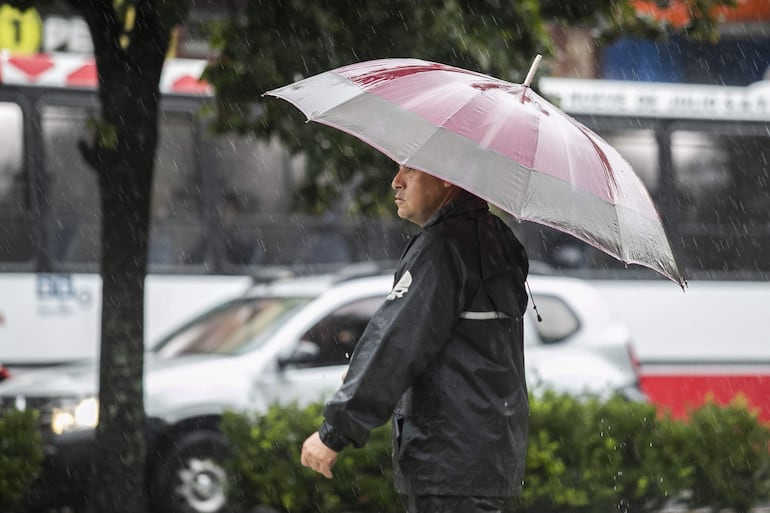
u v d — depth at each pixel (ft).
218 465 94.68
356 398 36.52
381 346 36.96
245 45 72.23
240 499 77.71
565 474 77.51
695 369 150.82
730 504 83.25
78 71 136.15
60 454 92.48
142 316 74.02
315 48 71.26
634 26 82.02
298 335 97.30
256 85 74.43
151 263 138.10
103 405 73.56
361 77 42.01
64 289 134.82
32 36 136.98
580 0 78.23
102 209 73.97
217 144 140.26
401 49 70.95
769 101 156.97
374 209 87.20
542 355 105.70
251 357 96.68
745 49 186.91
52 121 135.54
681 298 151.64
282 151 142.00
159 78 73.97
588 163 40.55
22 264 134.51
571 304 108.58
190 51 140.36
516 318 40.11
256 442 77.25
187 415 94.32
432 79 41.16
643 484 78.89
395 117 39.34
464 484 37.96
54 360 134.10
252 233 140.36
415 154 37.96
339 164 81.66
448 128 38.75
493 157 38.17
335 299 99.04
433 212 40.98
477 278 38.73
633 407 81.41
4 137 134.72
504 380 38.93
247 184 141.08
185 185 139.44
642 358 150.30
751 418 84.12
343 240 142.41
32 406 93.40
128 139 73.05
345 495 76.38
